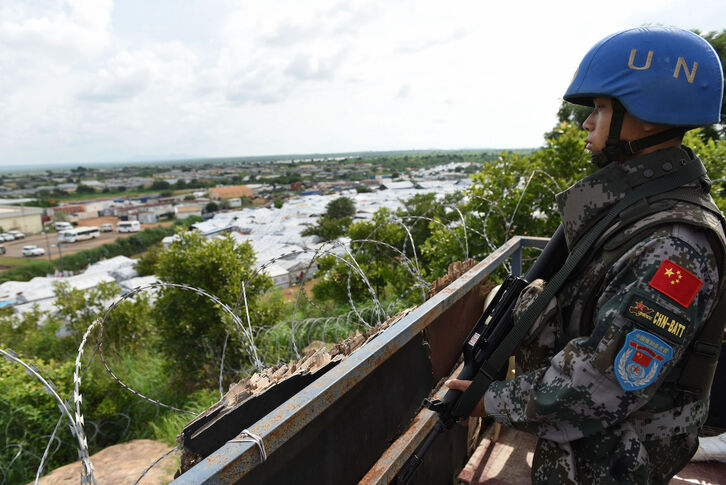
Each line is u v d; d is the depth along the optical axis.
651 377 0.77
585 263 0.94
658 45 0.89
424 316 1.27
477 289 2.13
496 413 0.96
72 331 10.95
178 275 8.41
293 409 0.80
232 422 1.02
